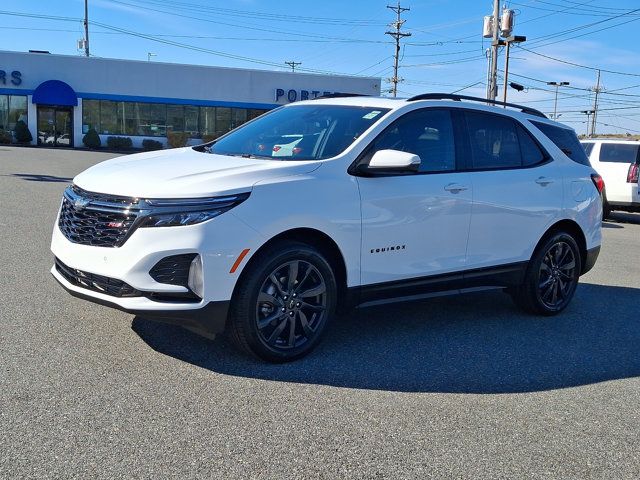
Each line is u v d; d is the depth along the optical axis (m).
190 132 43.19
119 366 4.25
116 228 4.08
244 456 3.24
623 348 5.43
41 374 4.04
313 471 3.15
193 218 4.01
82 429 3.39
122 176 4.38
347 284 4.74
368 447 3.42
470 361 4.86
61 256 4.40
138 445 3.27
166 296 4.03
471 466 3.30
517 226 5.84
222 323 4.15
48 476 2.95
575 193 6.39
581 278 8.29
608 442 3.67
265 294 4.31
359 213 4.70
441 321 5.91
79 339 4.68
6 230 8.70
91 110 40.69
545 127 6.45
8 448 3.16
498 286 5.87
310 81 45.00
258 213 4.19
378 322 5.73
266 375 4.29
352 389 4.16
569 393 4.37
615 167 15.81
